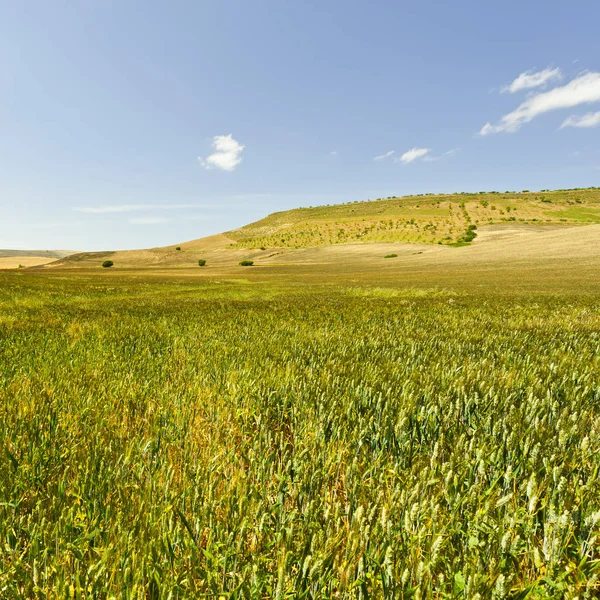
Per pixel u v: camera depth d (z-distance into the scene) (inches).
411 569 51.8
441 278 2033.7
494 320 341.1
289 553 54.6
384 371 149.5
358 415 105.3
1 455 83.7
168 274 3371.1
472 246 4138.8
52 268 5068.9
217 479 74.5
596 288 1163.3
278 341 224.2
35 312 424.8
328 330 273.3
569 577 51.2
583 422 95.1
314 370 156.2
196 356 183.9
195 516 66.6
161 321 334.6
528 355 175.9
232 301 674.2
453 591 49.0
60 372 152.8
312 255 5216.5
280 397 125.6
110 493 73.9
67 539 61.1
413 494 64.0
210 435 98.7
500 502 58.6
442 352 190.1
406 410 101.3
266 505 69.4
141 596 50.9
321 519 67.0
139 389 135.2
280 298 807.7
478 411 105.4
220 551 59.6
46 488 76.4
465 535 57.9
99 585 52.2
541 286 1314.0
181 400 122.6
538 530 63.4
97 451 88.4
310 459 85.3
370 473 77.7
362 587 49.8
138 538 61.0
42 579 54.6
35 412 109.9
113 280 2046.0
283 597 48.7
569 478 73.3
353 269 3440.0
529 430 90.3
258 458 85.0
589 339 227.3
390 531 57.5
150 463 84.4
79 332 258.7
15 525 65.0
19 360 173.9
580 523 58.1
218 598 51.8
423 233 6378.0
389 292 1059.9
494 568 51.6
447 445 94.6
